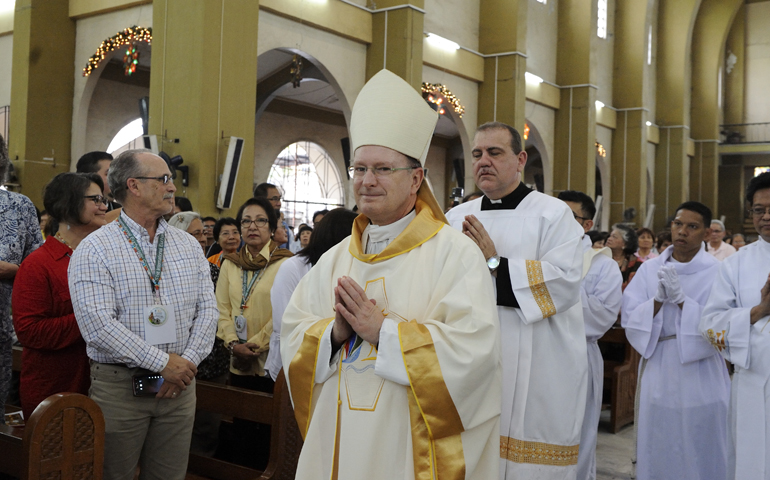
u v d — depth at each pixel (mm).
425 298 2016
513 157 3047
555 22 19250
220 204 9523
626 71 22484
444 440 1921
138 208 2797
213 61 9594
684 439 3832
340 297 1954
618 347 7055
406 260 2049
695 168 27719
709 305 3254
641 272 4172
